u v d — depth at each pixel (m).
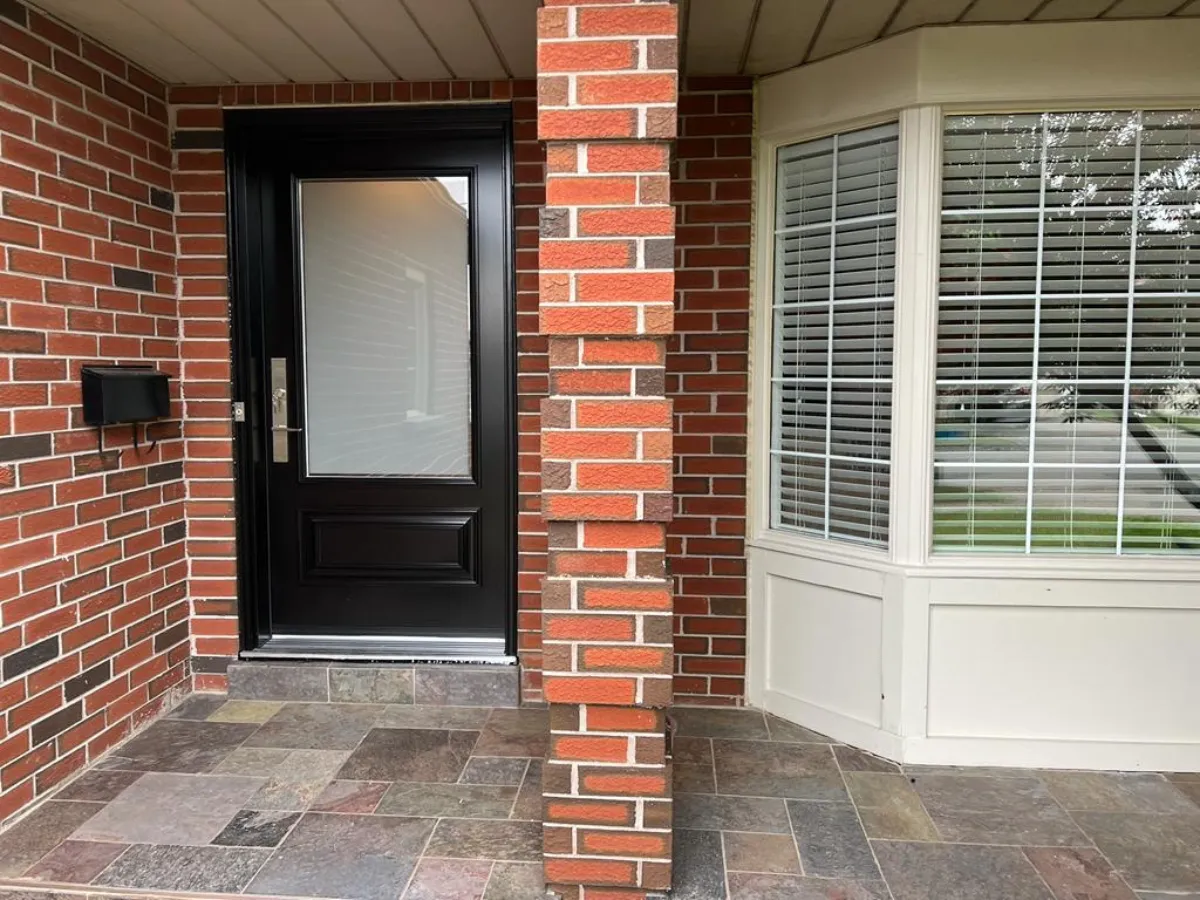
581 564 1.87
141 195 2.76
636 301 1.79
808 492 2.85
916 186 2.46
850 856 2.09
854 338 2.69
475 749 2.65
